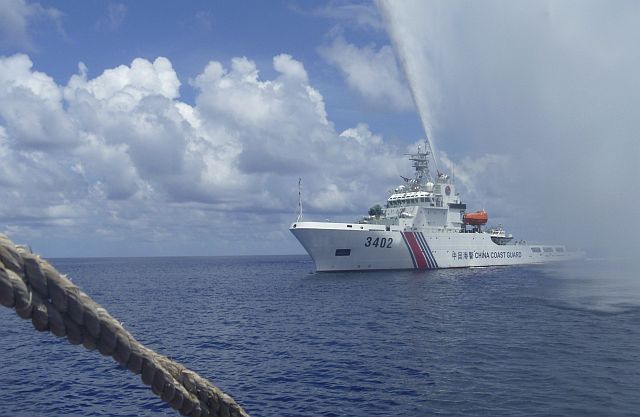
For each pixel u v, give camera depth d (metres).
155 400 21.09
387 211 91.94
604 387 21.05
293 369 25.70
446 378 23.02
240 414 4.36
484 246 97.81
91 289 80.81
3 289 2.84
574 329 34.94
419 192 89.75
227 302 58.38
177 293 72.25
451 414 18.31
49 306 3.07
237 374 24.92
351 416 18.62
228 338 35.03
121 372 25.72
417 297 55.84
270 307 52.19
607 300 51.38
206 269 168.00
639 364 24.91
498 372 23.80
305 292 64.94
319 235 77.81
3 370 26.30
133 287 85.19
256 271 141.12
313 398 20.83
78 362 28.11
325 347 31.02
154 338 35.31
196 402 4.04
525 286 66.50
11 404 20.64
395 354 28.34
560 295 56.03
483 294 57.81
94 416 19.17
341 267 82.31
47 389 22.75
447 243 90.69
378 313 44.84
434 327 36.81
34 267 3.03
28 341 34.94
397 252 84.25
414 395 20.70
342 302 53.44
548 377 22.72
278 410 19.48
